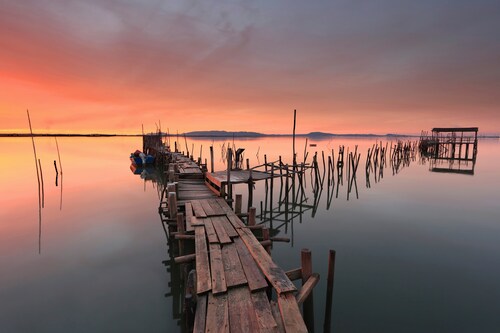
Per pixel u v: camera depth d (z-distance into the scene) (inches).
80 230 498.0
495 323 254.5
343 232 507.8
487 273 349.1
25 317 262.4
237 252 275.7
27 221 544.7
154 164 1396.4
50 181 951.6
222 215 400.2
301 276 239.6
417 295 299.3
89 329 249.3
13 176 1028.5
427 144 2183.8
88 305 283.7
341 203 733.9
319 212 649.0
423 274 346.9
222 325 171.2
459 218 590.9
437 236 483.8
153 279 337.1
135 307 282.2
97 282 328.2
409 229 522.3
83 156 1840.6
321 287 315.3
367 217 605.0
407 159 1852.9
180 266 346.3
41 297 296.2
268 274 223.1
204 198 519.5
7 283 323.6
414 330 245.4
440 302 286.5
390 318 261.7
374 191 879.7
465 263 378.3
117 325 255.3
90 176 1069.1
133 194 787.4
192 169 835.4
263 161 1782.7
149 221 553.3
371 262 381.4
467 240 465.1
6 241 447.8
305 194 866.8
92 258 390.9
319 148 3437.5
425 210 655.8
